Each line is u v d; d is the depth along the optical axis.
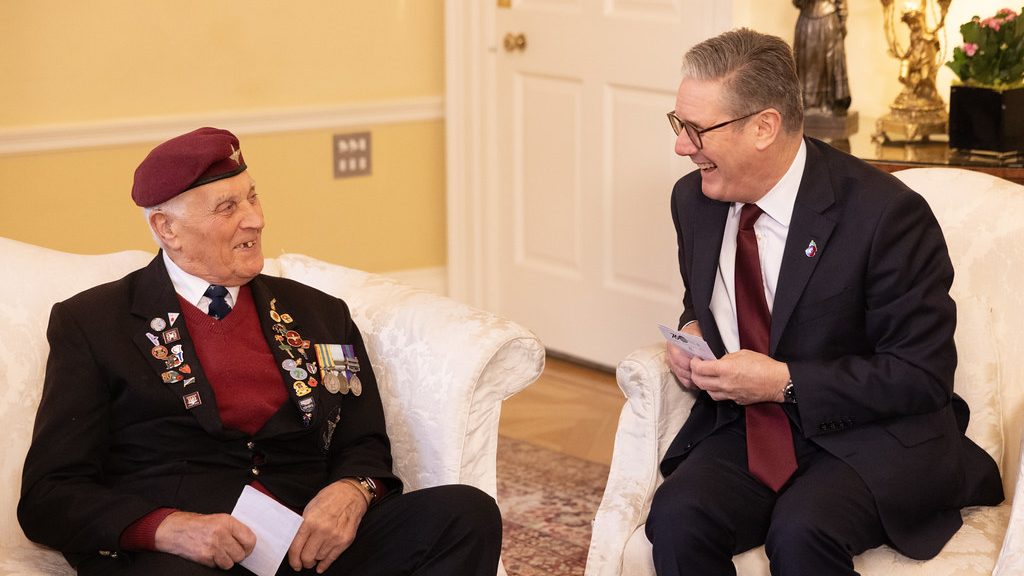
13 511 2.11
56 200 4.05
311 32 4.41
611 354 4.35
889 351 2.12
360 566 2.09
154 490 2.01
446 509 2.07
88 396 2.00
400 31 4.59
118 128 4.09
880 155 3.27
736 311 2.26
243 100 4.33
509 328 2.24
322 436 2.13
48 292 2.23
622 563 2.21
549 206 4.45
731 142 2.15
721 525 2.05
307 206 4.52
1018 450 2.24
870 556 2.04
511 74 4.47
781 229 2.24
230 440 2.06
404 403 2.27
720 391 2.17
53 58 3.97
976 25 3.11
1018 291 2.30
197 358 2.06
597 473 3.48
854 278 2.15
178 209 2.05
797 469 2.16
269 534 1.92
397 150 4.66
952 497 2.11
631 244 4.19
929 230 2.16
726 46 2.16
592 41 4.15
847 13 3.62
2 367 2.14
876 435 2.11
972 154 3.18
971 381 2.27
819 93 3.59
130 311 2.08
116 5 4.04
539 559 2.94
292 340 2.16
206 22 4.20
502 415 3.96
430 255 4.84
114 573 1.89
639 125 4.07
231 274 2.10
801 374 2.11
